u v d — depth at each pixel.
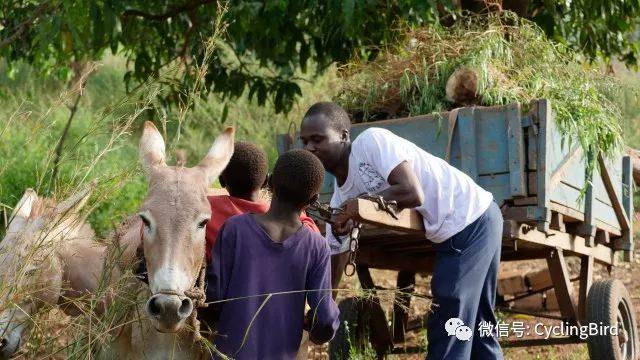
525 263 9.12
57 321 4.38
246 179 4.30
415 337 6.89
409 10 6.89
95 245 4.64
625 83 7.20
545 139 5.03
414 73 5.74
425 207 4.45
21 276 4.00
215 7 8.38
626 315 6.00
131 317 4.00
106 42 7.94
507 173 5.11
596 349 5.63
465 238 4.50
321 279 3.88
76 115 10.14
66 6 6.43
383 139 4.33
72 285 4.54
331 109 4.53
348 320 5.67
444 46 5.77
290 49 8.55
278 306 3.82
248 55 9.53
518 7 7.68
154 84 5.12
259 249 3.83
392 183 4.26
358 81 6.01
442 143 5.27
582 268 6.11
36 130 4.94
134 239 4.12
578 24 8.61
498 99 5.37
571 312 5.71
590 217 5.71
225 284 3.83
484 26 6.26
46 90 10.95
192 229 3.51
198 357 4.04
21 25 7.09
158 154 3.83
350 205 3.98
